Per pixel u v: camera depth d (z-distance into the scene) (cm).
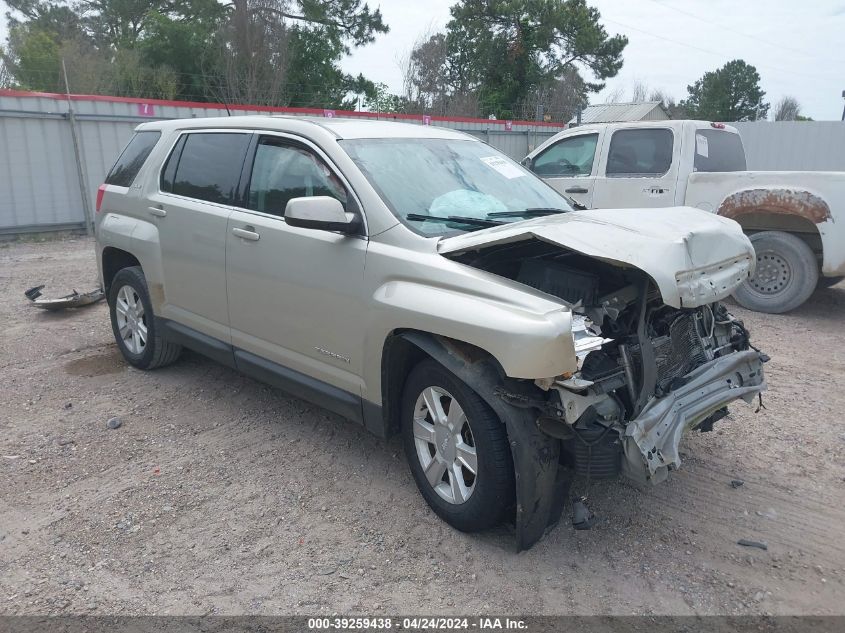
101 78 2292
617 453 310
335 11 2802
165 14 2794
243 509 370
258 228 423
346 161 387
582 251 304
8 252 1116
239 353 457
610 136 872
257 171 442
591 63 4019
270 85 2514
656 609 296
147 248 515
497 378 314
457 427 337
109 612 294
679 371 355
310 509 370
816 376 575
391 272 351
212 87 2491
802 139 1877
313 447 439
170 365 579
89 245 1195
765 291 786
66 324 696
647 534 349
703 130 837
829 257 729
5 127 1191
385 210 365
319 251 386
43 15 3148
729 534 349
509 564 325
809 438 456
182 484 395
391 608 297
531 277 355
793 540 345
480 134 1978
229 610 295
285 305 411
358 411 382
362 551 335
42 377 554
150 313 539
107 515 363
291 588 309
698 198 797
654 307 352
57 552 333
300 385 414
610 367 322
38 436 452
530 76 3812
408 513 365
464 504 336
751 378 375
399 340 356
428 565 324
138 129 579
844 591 308
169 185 509
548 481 312
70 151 1272
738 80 6562
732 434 462
